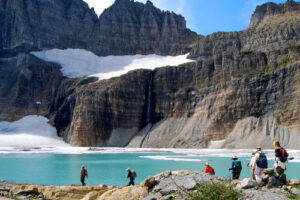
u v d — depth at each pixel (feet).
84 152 272.10
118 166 144.87
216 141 329.72
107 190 58.65
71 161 175.52
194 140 339.77
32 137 406.00
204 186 41.88
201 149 311.06
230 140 317.63
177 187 46.78
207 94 369.09
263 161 45.78
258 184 44.32
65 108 444.14
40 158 200.95
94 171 126.31
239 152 244.01
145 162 163.94
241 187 43.68
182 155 217.77
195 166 137.18
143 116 414.62
